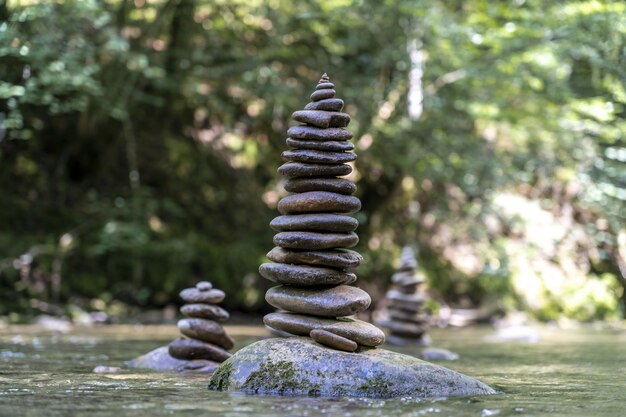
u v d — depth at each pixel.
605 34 15.02
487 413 3.99
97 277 15.16
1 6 12.60
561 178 19.69
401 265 10.95
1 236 14.96
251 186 17.98
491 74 16.19
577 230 20.38
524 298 18.62
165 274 15.55
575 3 14.66
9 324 12.98
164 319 14.75
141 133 17.47
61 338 10.18
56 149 16.78
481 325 17.50
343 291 5.22
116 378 5.60
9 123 12.87
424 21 16.20
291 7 16.12
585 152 18.83
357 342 5.09
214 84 17.61
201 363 6.40
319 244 5.20
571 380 5.93
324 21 16.23
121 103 15.29
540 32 15.30
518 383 5.70
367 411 4.02
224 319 6.62
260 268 5.38
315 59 17.48
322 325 5.11
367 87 17.33
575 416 3.93
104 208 16.19
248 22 16.81
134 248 15.53
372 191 19.14
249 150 18.19
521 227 19.56
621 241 20.30
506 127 19.06
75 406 4.10
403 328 10.62
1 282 14.32
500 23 16.59
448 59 16.83
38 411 3.90
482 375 6.35
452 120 18.22
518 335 12.93
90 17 13.13
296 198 5.32
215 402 4.31
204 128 18.14
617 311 19.38
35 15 12.09
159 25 15.83
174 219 16.80
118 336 10.77
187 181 17.38
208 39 17.05
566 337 13.05
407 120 17.22
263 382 4.85
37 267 14.71
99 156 16.89
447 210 19.59
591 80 17.27
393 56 16.78
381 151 17.98
